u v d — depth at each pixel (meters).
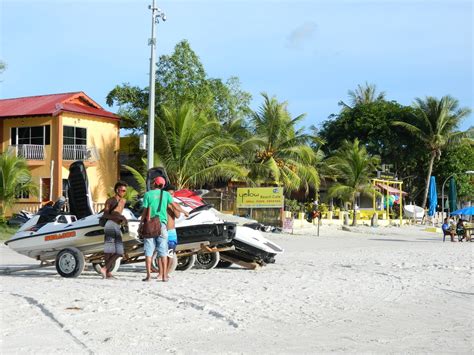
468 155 63.03
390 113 59.47
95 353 5.82
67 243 12.44
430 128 57.16
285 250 22.48
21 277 12.53
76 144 38.03
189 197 14.37
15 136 38.03
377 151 59.81
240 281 11.73
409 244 28.91
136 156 43.44
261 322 7.66
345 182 47.31
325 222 41.09
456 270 15.12
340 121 61.19
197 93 41.75
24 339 6.36
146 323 7.34
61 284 11.02
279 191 32.66
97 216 12.35
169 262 12.14
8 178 30.14
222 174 34.91
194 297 9.37
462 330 7.52
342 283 11.87
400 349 6.37
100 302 8.70
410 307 9.33
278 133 41.62
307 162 42.50
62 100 38.31
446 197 64.75
